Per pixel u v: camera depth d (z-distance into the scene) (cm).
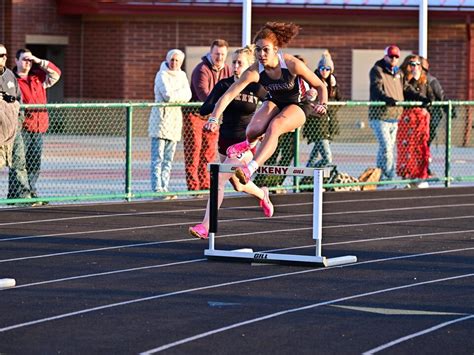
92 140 3128
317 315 1074
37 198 1841
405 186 2269
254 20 3512
